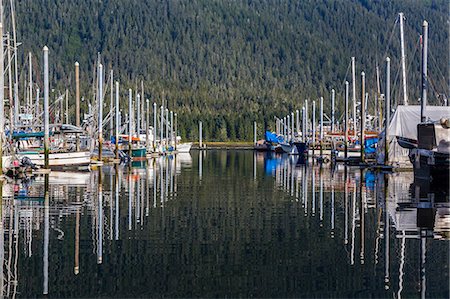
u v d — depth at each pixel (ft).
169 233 76.69
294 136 479.41
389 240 71.77
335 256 64.59
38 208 97.40
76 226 80.94
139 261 62.49
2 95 144.25
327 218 88.22
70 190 124.77
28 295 51.98
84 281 55.88
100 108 225.97
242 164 246.68
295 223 84.23
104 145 288.10
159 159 302.86
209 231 78.28
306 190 127.65
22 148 191.62
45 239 72.23
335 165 231.91
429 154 140.05
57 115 355.36
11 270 58.95
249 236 74.95
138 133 328.29
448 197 113.19
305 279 56.59
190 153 431.84
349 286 54.39
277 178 162.91
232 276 57.62
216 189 130.31
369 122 363.97
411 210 95.55
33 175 163.12
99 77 228.02
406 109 196.34
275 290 53.67
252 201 108.27
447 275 57.26
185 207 100.17
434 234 75.15
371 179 156.46
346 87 245.24
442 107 197.57
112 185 137.69
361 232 76.95
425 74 158.61
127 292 53.11
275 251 67.00
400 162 192.65
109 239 72.69
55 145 208.44
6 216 88.79
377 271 58.80
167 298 51.80
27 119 219.20
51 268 59.77
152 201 107.96
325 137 325.21
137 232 77.15
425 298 51.29
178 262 62.34
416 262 61.72
